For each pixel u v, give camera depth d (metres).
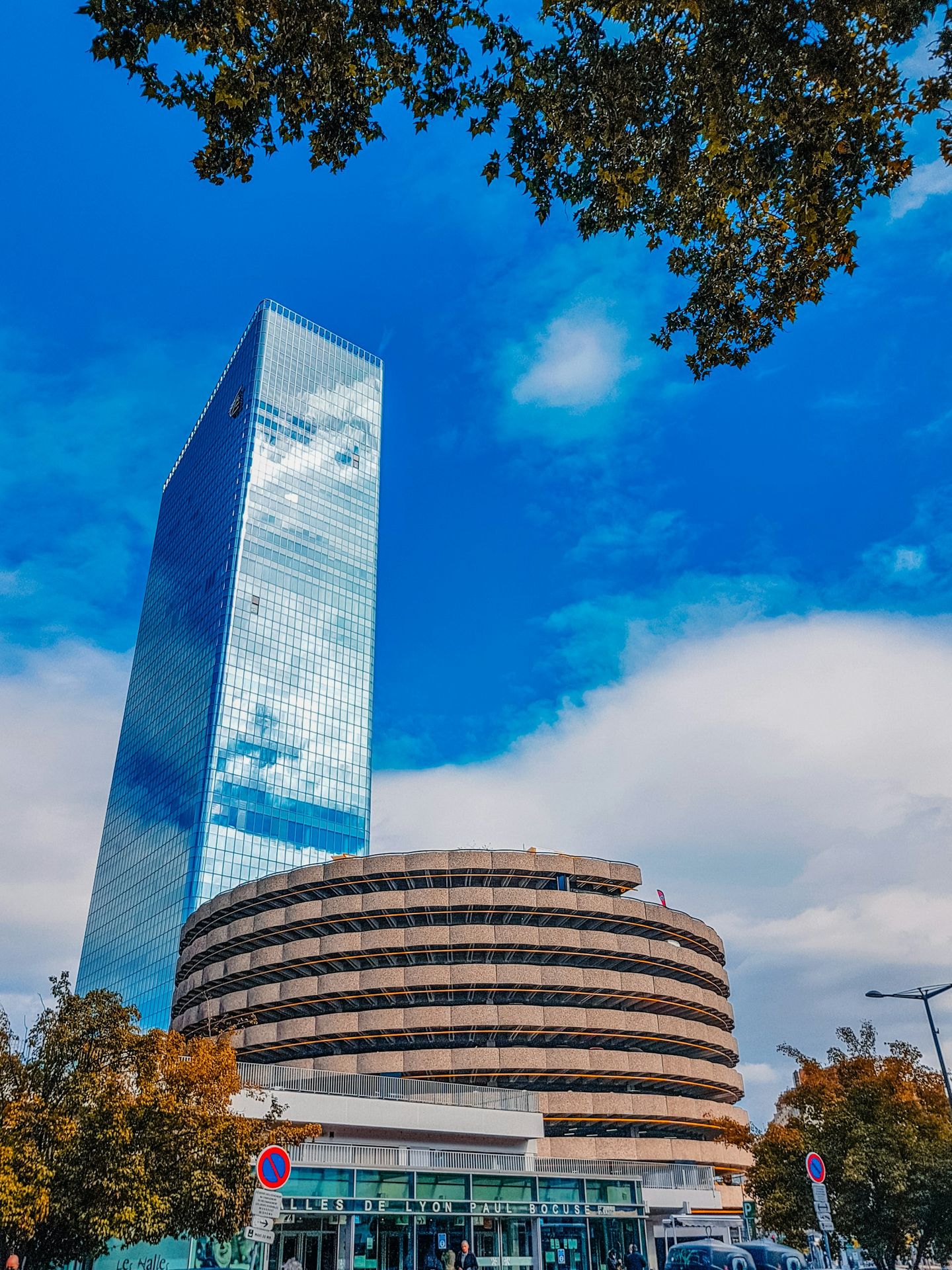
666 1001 70.62
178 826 135.75
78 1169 22.53
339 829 146.38
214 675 143.12
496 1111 43.28
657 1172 55.28
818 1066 43.53
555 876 74.50
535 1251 38.41
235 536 155.88
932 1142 36.81
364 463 186.12
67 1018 25.42
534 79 14.41
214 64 13.84
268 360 176.00
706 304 16.27
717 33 12.84
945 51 12.73
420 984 64.94
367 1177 35.16
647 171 14.52
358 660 164.62
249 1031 66.81
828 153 13.64
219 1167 26.05
